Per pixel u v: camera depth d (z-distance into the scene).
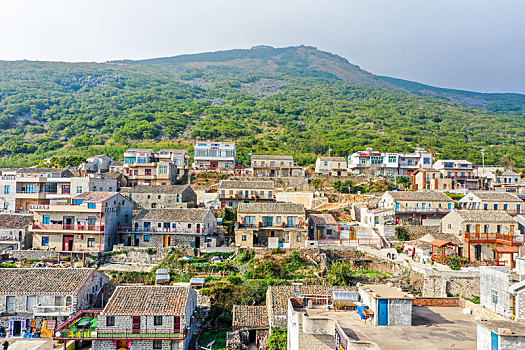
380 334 31.69
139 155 122.75
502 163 159.75
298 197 101.06
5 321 53.22
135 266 71.00
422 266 65.19
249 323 51.97
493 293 40.78
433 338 31.14
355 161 134.75
